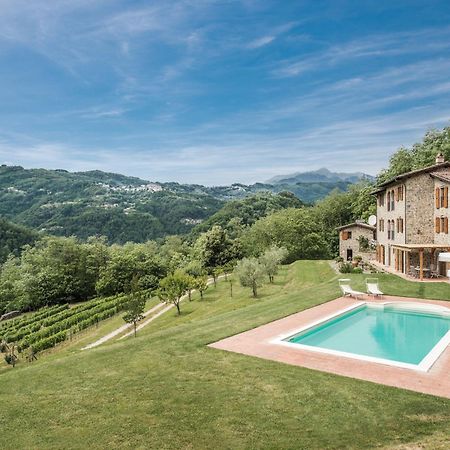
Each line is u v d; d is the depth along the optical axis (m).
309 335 15.27
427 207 29.88
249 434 7.38
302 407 8.43
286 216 71.31
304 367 10.91
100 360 11.88
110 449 7.05
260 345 13.05
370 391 9.20
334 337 15.67
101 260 72.19
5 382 10.46
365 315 19.02
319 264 47.00
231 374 10.41
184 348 12.83
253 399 8.85
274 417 8.01
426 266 29.67
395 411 8.20
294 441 7.11
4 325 52.12
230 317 17.38
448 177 27.86
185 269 59.72
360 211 64.00
